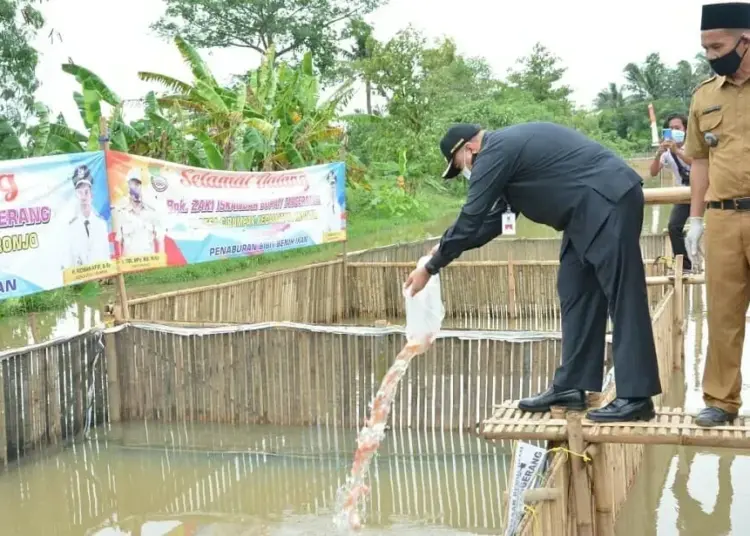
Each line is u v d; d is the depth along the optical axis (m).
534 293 11.12
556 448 3.55
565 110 47.00
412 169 29.33
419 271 3.59
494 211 3.72
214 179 8.80
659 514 5.04
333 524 5.05
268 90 19.14
